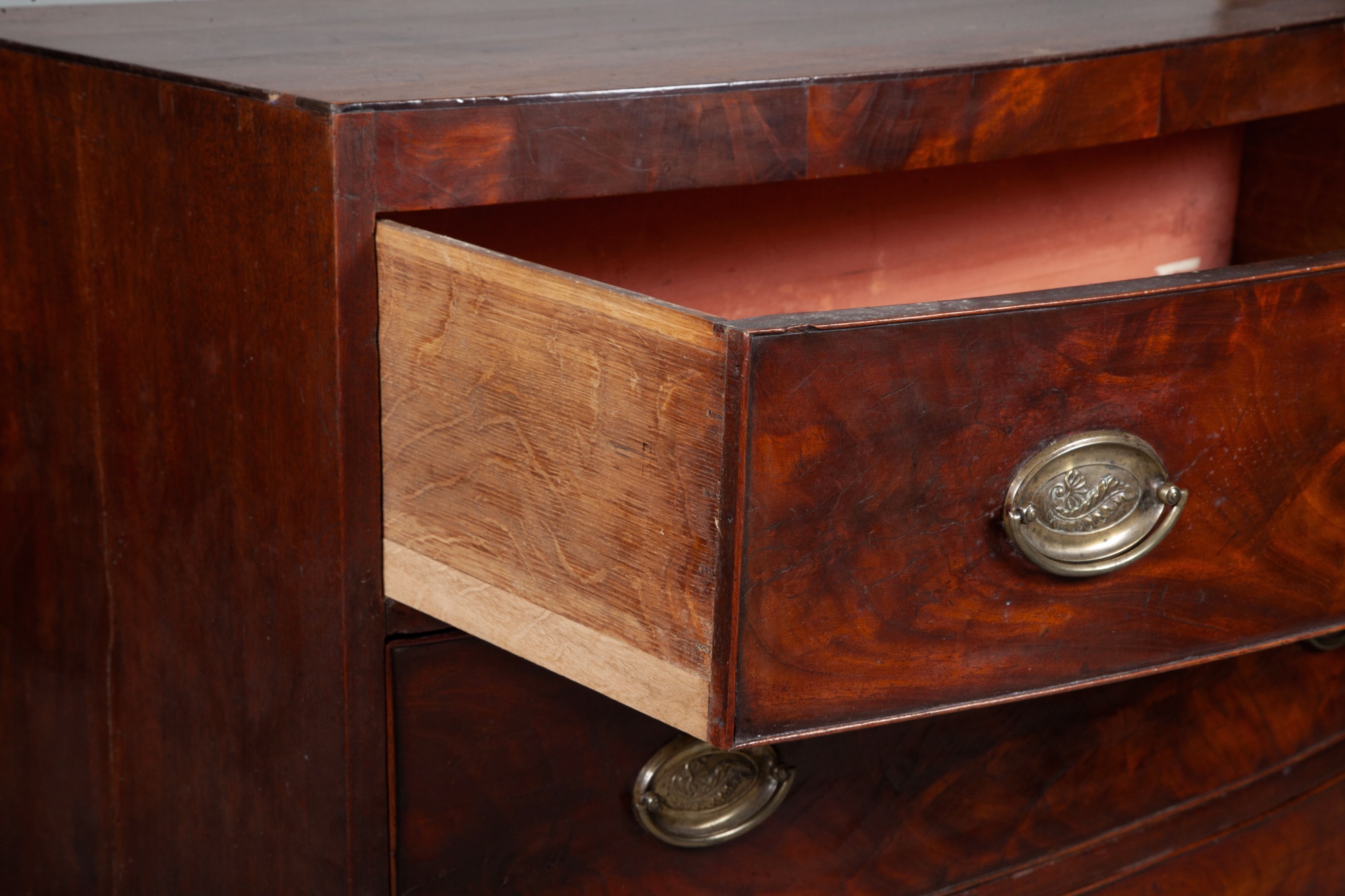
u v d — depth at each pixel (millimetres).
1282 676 1030
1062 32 896
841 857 858
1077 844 957
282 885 795
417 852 746
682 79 698
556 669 633
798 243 998
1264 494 663
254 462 729
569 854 785
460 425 641
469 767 744
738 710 564
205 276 724
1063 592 630
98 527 868
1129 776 966
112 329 803
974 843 908
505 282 596
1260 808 1058
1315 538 689
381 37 876
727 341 518
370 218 640
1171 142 1172
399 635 717
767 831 831
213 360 737
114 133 755
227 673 795
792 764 818
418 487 673
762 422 526
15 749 1008
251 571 754
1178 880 1003
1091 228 1150
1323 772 1102
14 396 896
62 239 816
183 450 780
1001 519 600
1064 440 596
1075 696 913
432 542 675
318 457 685
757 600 552
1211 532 656
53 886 1010
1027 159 1087
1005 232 1098
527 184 658
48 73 786
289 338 681
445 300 627
